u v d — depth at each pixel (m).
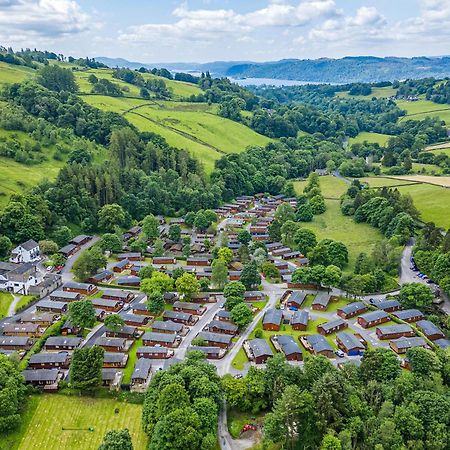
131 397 128.38
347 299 194.38
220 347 155.12
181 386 115.00
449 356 138.12
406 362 143.88
